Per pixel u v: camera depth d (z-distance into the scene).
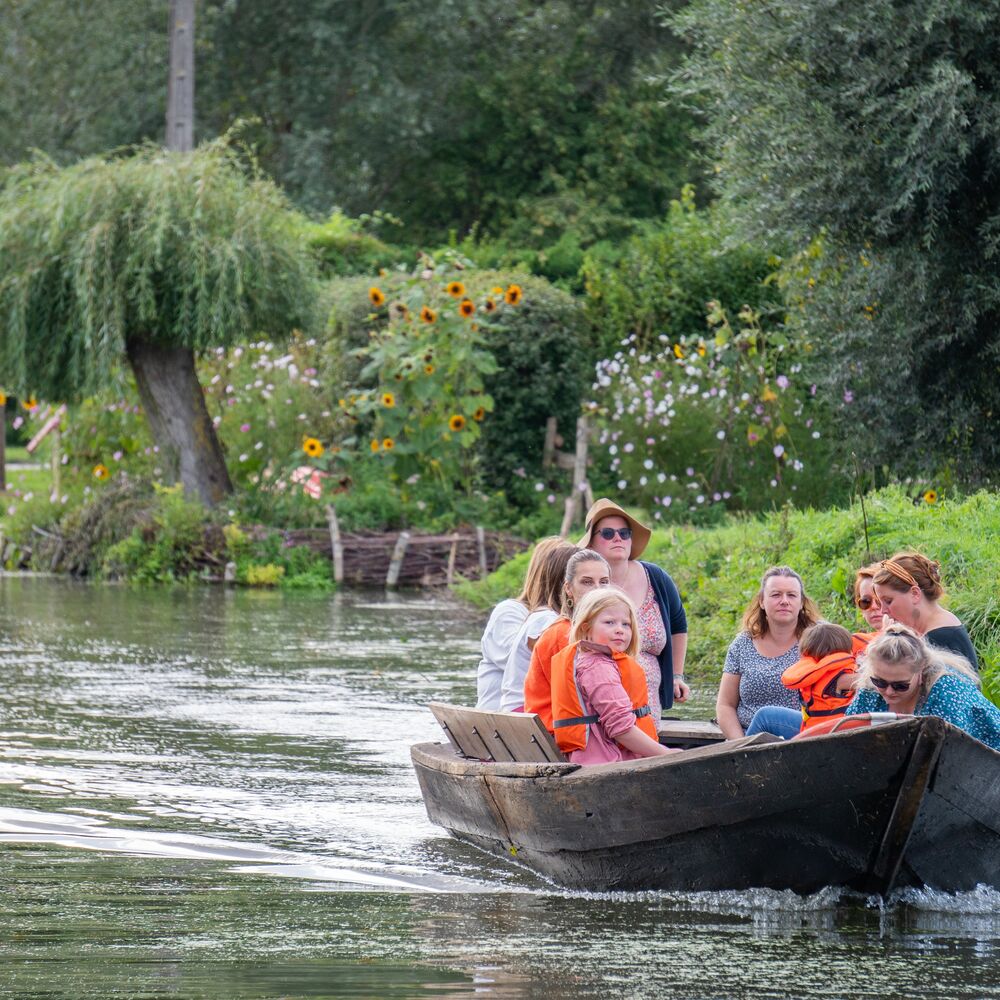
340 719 32.84
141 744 30.03
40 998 15.55
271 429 68.38
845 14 41.12
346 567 63.56
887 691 20.03
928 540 36.22
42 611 53.09
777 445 60.28
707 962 17.06
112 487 69.12
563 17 122.25
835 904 19.47
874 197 41.81
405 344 66.19
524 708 22.67
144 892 19.86
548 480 69.88
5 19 127.25
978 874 19.31
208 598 58.22
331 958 17.08
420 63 124.06
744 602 39.62
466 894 20.12
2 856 21.61
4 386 63.12
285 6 123.88
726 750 19.08
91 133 125.94
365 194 125.88
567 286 82.56
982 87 41.00
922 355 43.41
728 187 46.22
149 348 65.62
